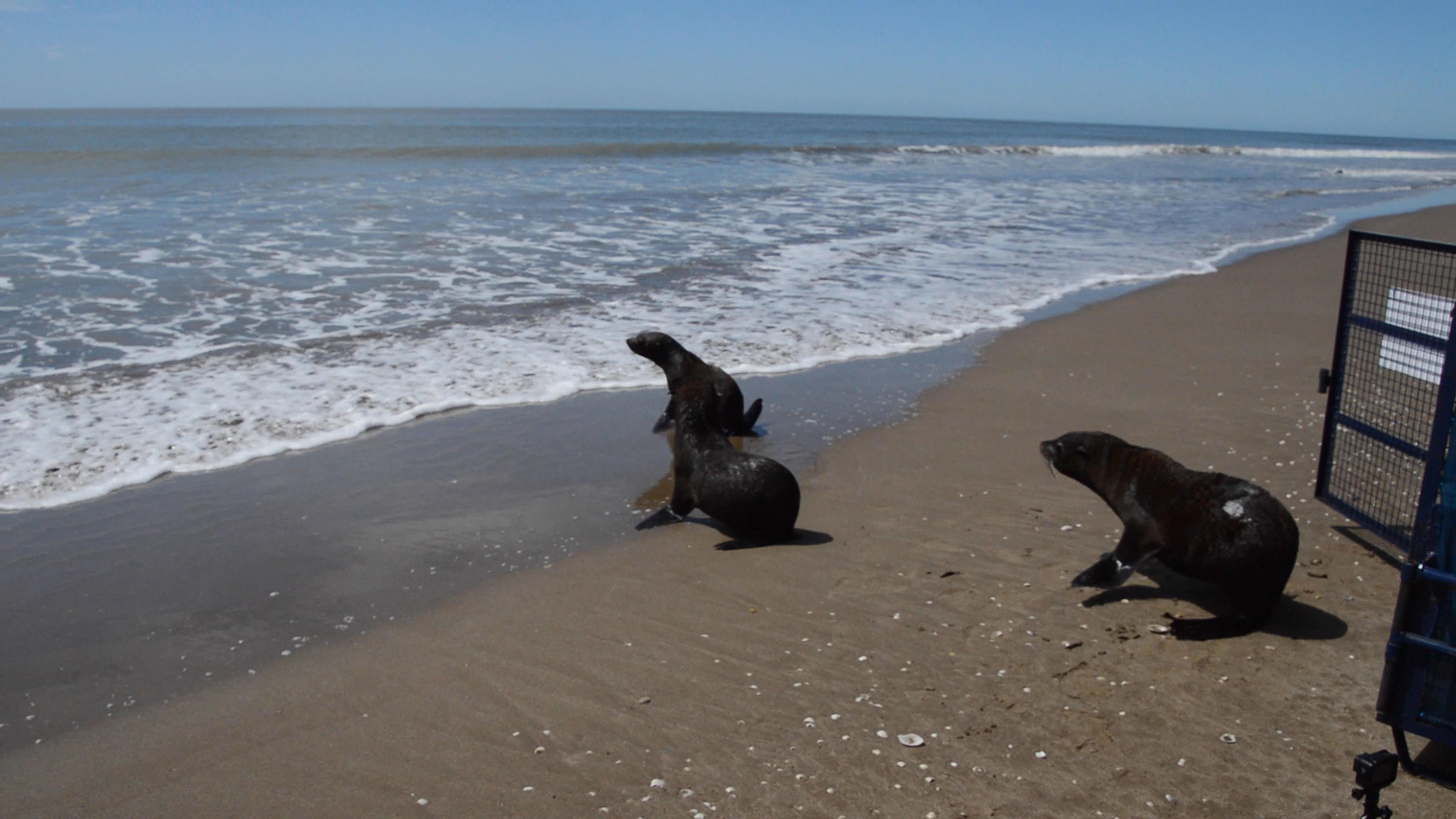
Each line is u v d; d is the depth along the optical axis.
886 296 12.52
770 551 5.51
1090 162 41.31
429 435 7.44
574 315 11.02
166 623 4.72
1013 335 10.70
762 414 8.04
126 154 26.62
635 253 14.80
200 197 18.88
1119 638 4.44
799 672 4.18
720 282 12.98
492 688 4.11
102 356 8.90
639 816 3.26
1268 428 7.40
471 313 10.91
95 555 5.42
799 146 38.84
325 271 12.73
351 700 4.05
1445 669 3.19
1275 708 3.84
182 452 6.89
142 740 3.80
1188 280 13.96
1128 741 3.64
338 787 3.47
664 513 6.02
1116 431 7.44
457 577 5.23
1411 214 23.75
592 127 60.94
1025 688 4.02
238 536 5.69
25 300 10.74
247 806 3.38
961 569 5.20
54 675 4.27
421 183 22.30
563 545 5.65
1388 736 3.65
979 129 109.75
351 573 5.26
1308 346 10.20
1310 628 4.47
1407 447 4.96
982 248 16.33
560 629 4.62
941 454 7.09
